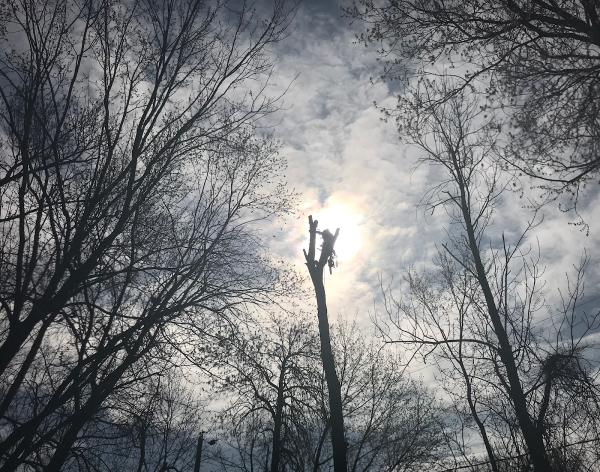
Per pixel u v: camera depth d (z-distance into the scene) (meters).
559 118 7.25
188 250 8.84
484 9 7.38
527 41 6.91
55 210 7.32
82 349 7.93
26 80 7.02
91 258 6.88
